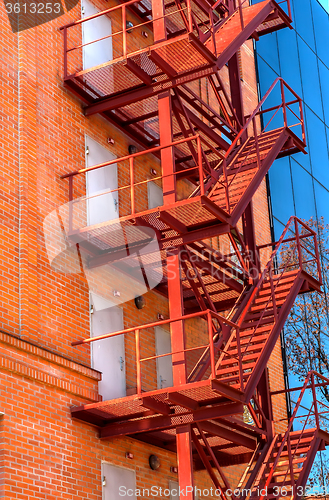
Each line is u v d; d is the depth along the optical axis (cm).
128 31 1451
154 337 1283
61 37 1250
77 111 1240
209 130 1413
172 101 1258
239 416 1457
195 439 1084
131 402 998
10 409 906
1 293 962
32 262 1025
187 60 1185
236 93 1548
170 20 1535
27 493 895
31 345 957
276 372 1673
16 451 897
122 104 1245
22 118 1090
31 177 1073
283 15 1556
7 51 1112
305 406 1716
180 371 1063
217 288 1335
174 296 1115
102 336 1042
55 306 1055
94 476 1029
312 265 1900
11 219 1020
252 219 1440
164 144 1184
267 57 2042
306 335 1786
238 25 1386
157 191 1414
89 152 1237
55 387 995
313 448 1248
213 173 1220
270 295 1323
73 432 1011
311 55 2288
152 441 1183
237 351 1118
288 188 1955
